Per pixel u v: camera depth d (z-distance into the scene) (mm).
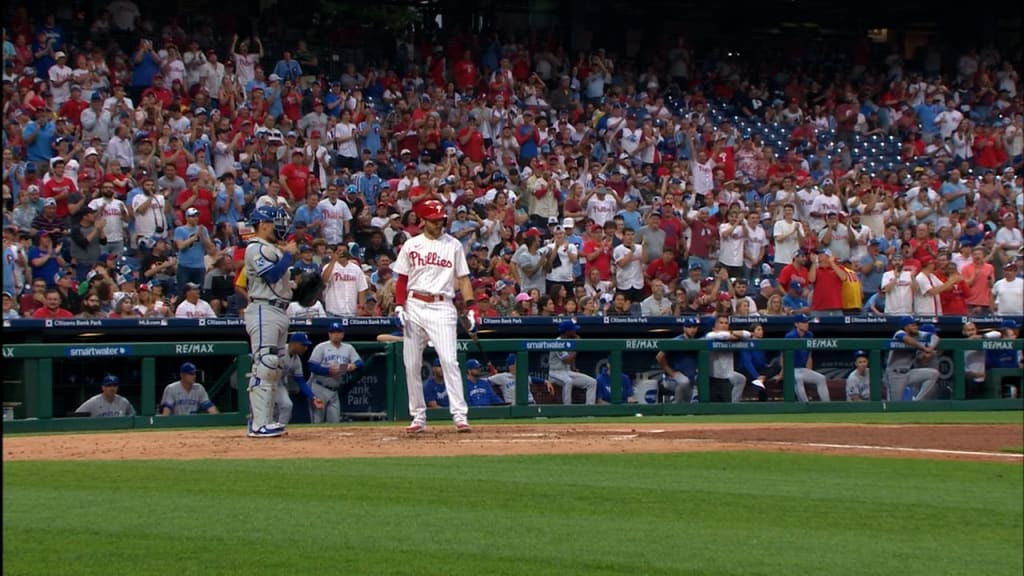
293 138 74375
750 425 48312
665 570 21016
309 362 51188
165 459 33312
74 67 75938
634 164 87188
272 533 23250
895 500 29344
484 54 93688
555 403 54219
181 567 20328
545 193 77438
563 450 36562
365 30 94125
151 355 47781
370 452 35125
